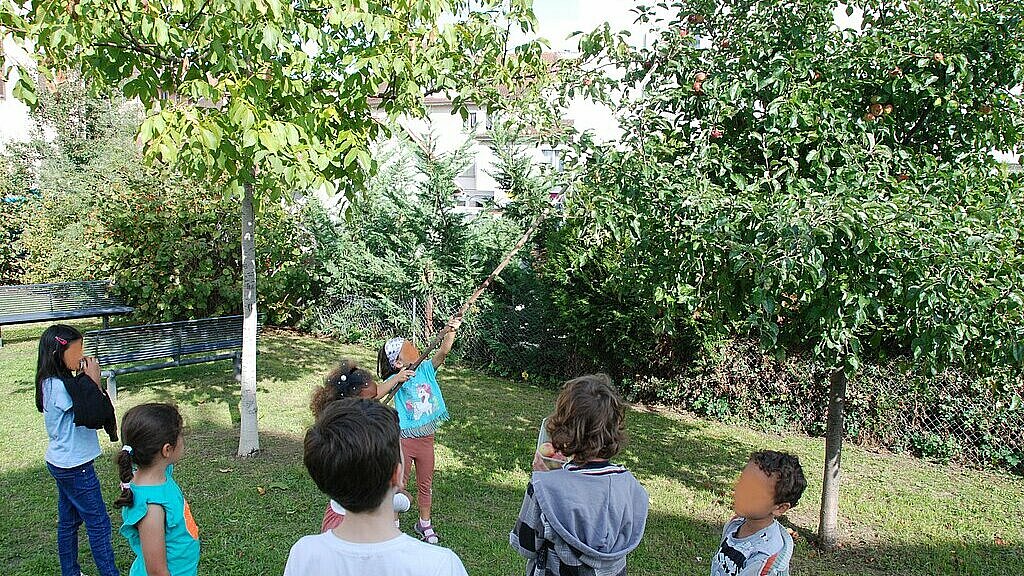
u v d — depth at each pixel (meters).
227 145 4.46
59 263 12.53
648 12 4.42
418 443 4.36
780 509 2.52
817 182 3.71
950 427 6.40
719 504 5.32
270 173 4.55
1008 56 3.68
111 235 10.20
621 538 2.26
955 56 3.60
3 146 18.41
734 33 4.17
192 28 4.60
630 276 4.53
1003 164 4.10
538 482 2.27
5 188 13.20
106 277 11.08
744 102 3.99
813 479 5.84
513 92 5.59
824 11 4.00
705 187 3.75
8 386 7.83
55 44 4.14
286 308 11.63
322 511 4.73
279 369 9.14
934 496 5.52
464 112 5.72
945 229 3.22
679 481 5.79
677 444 6.78
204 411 7.11
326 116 4.70
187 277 10.12
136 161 12.45
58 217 12.84
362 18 4.53
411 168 10.85
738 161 4.11
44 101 17.64
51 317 9.42
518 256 9.47
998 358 3.43
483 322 9.71
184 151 4.41
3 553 4.05
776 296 3.60
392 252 10.69
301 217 11.55
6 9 4.24
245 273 5.64
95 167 16.64
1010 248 3.32
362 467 1.58
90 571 3.88
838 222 3.13
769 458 2.50
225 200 4.78
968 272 3.23
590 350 8.53
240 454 5.79
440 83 5.18
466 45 5.41
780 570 2.45
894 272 3.30
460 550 4.34
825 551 4.59
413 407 4.36
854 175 3.63
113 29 4.46
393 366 4.39
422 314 10.48
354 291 11.15
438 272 10.05
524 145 9.65
